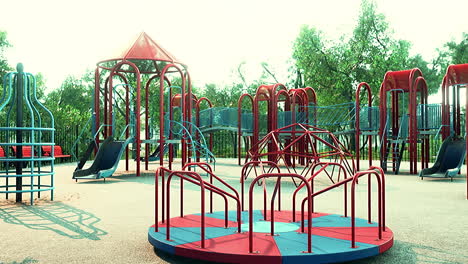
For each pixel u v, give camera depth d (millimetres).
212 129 24125
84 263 4652
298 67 41719
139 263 4656
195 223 6016
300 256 4301
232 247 4645
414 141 17531
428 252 5113
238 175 16250
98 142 16000
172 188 11922
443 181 14273
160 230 5539
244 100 47562
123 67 27000
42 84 51812
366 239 5031
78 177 13969
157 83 45094
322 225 5895
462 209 8359
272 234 5254
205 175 16109
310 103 24672
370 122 19484
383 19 39375
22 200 9438
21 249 5242
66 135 25516
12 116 30656
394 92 20266
